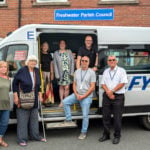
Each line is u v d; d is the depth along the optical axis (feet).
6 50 13.33
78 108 14.60
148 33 14.49
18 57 13.41
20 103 12.24
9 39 13.38
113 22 23.67
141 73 14.30
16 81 12.25
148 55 14.47
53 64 15.51
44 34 16.61
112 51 14.10
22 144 12.41
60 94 15.31
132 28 14.33
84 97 13.14
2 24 23.91
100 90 13.94
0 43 13.37
